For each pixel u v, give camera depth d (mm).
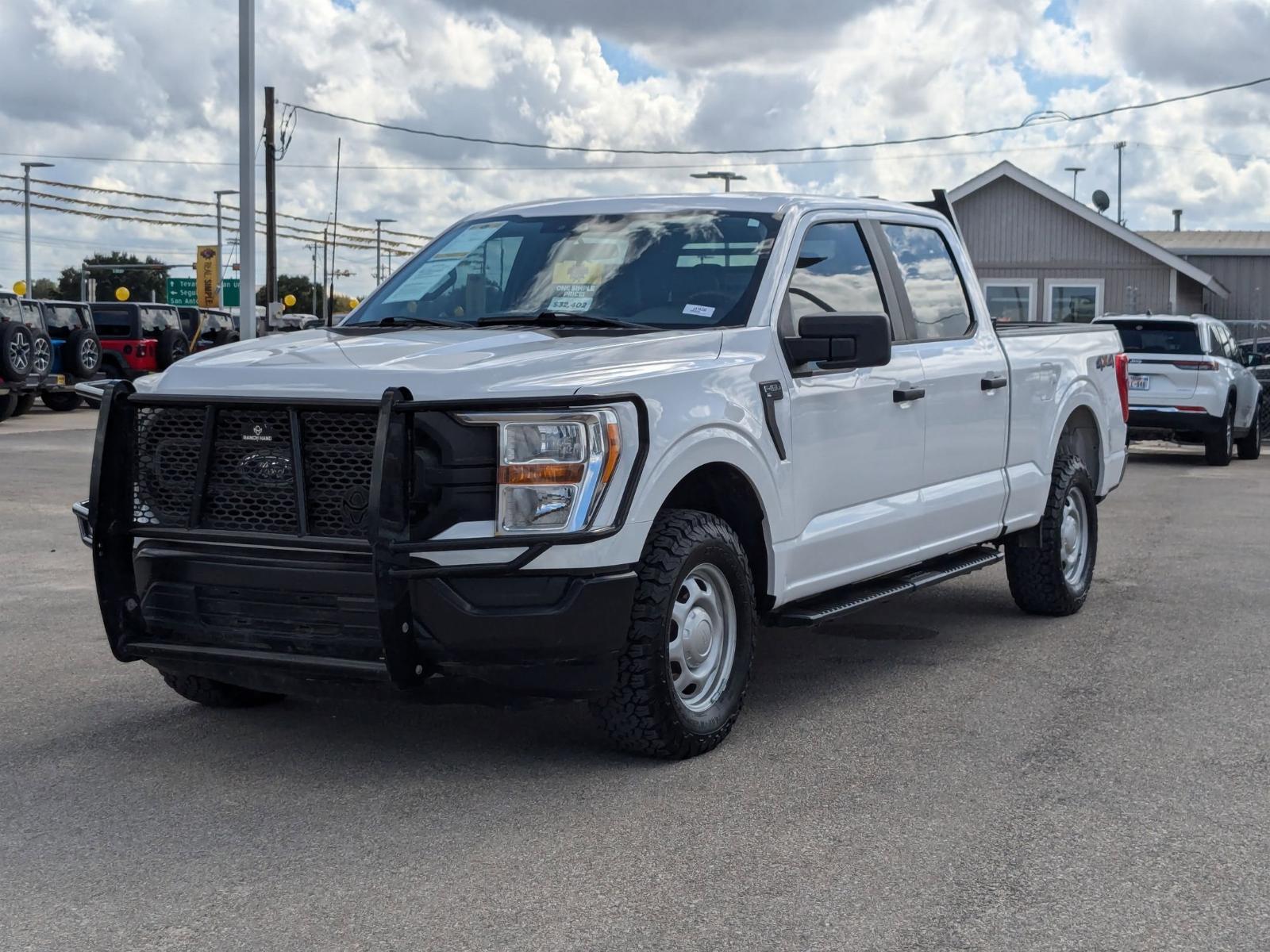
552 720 5730
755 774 5004
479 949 3555
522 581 4602
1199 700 6062
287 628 4738
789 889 3938
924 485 6594
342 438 4621
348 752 5285
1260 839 4344
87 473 15688
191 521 4812
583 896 3895
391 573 4473
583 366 4930
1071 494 8047
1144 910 3801
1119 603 8375
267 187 41250
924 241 7031
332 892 3932
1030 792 4805
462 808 4648
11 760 5180
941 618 7988
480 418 4562
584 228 6234
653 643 4910
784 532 5598
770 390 5484
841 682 6418
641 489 4777
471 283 6188
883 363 5469
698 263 5898
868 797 4742
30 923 3723
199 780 4949
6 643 7160
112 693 6180
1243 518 12406
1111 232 36219
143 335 29688
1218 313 41906
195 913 3785
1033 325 8422
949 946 3568
